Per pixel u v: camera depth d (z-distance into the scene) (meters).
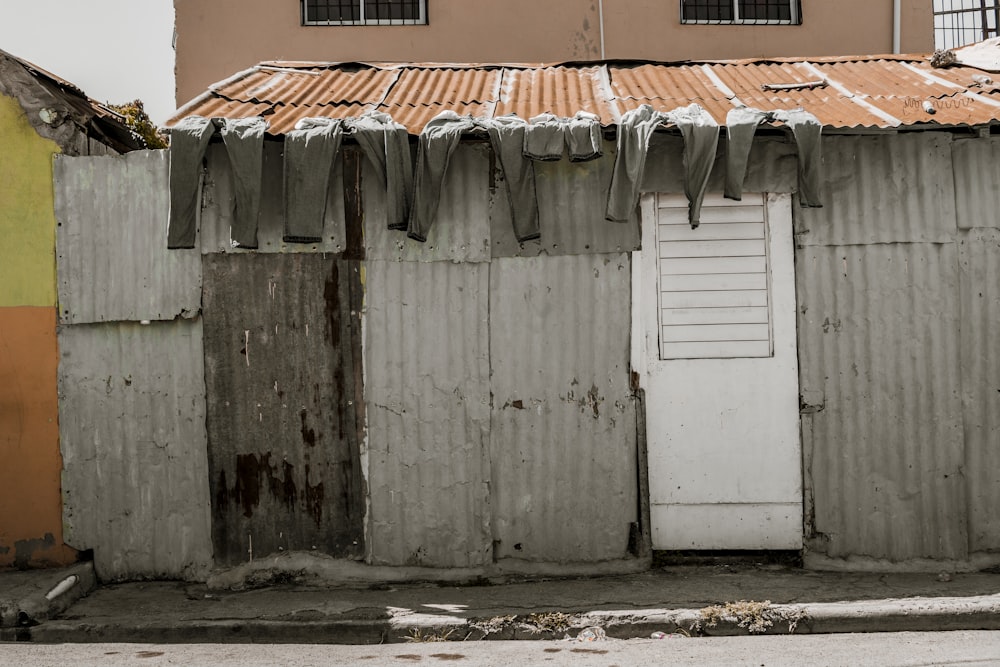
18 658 4.71
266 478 5.92
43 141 5.93
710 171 5.48
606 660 4.50
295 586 5.84
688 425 5.95
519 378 5.92
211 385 5.90
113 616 5.24
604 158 5.86
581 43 9.55
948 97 6.13
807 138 5.46
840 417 5.88
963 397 5.84
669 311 5.95
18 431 5.91
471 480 5.91
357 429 5.92
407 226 5.62
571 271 5.90
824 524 5.88
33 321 5.91
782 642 4.78
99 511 5.93
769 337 5.93
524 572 5.91
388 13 9.54
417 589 5.73
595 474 5.92
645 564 5.89
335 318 5.91
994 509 5.83
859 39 9.63
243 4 9.43
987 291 5.83
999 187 5.83
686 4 9.60
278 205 5.81
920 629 4.97
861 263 5.87
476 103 6.50
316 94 6.70
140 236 5.90
